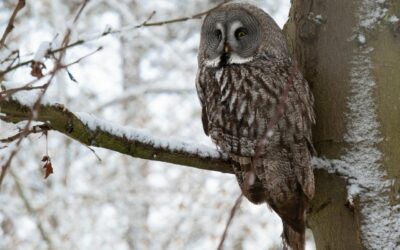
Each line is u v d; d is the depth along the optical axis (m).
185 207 20.19
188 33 24.08
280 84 9.10
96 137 8.02
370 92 8.49
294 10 9.42
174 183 20.47
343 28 8.75
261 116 8.89
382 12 8.63
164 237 20.22
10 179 20.20
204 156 8.71
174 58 21.78
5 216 19.78
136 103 21.81
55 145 20.62
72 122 7.80
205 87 10.35
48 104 7.52
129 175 20.83
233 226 19.92
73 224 19.88
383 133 8.38
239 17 10.45
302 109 8.67
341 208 8.37
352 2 8.74
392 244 8.04
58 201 19.91
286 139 8.61
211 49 10.57
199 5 24.19
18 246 19.55
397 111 8.39
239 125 8.99
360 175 8.32
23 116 7.44
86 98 21.25
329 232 8.49
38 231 19.78
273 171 8.63
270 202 8.72
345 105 8.57
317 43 8.97
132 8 23.56
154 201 20.33
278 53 9.86
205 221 20.06
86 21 21.86
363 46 8.60
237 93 9.27
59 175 20.44
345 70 8.64
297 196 8.59
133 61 22.94
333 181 8.48
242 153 8.86
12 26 6.80
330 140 8.59
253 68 9.66
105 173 20.80
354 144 8.43
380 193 8.21
